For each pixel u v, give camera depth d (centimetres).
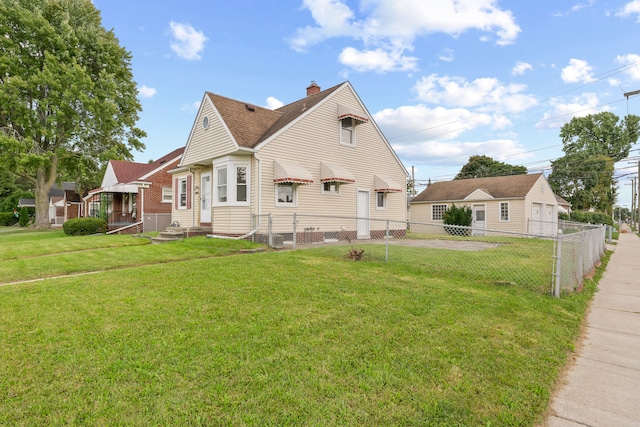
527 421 278
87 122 2625
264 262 831
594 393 326
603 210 5009
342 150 1608
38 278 746
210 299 540
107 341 388
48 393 291
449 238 1678
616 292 747
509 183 2641
